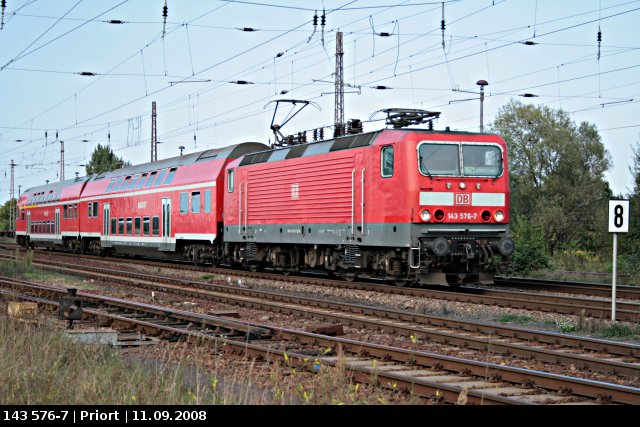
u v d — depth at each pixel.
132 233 33.66
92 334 11.27
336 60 32.50
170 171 30.89
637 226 30.05
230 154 27.20
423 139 18.00
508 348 10.45
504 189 18.75
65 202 42.28
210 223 27.20
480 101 32.19
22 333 9.84
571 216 47.78
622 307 15.49
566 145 50.00
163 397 7.33
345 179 19.91
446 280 19.02
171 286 20.92
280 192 22.91
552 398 7.81
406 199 17.84
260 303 16.31
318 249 22.12
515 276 26.30
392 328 12.64
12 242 68.19
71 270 27.25
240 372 9.36
